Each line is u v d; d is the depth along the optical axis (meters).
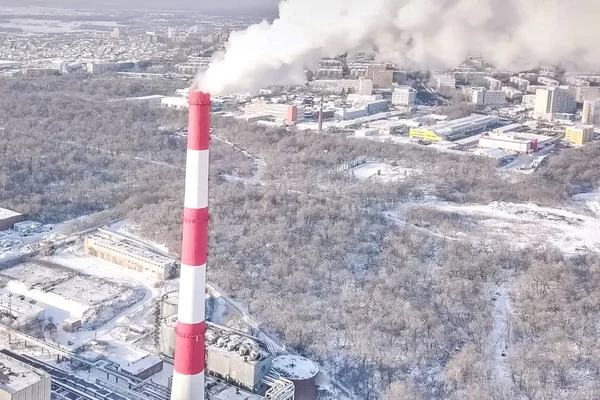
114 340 181.25
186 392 122.12
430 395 160.25
